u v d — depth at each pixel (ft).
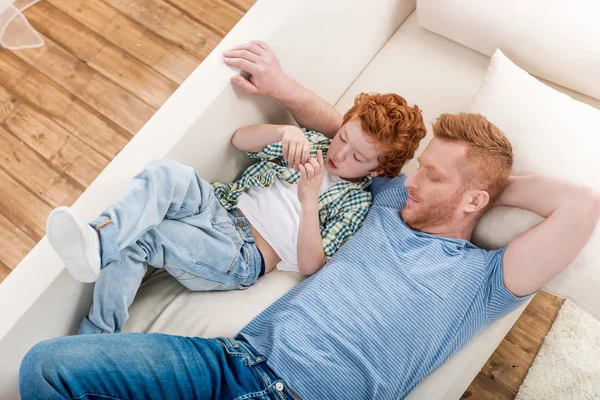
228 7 6.93
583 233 3.86
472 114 4.23
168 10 6.86
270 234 4.53
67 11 6.81
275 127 4.48
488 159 4.05
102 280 3.90
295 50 4.68
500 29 4.77
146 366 3.65
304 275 4.58
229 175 4.93
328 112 4.84
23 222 5.90
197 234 4.15
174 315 4.32
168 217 4.14
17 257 5.78
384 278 4.16
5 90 6.46
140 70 6.57
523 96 4.43
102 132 6.29
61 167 6.14
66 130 6.29
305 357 3.92
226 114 4.43
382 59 5.49
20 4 6.80
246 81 4.37
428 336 4.01
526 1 4.61
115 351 3.60
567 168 4.18
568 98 4.40
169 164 3.91
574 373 5.25
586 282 4.10
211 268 4.22
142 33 6.75
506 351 5.44
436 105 5.13
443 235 4.33
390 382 3.95
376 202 4.68
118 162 4.01
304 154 4.33
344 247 4.41
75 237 3.32
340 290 4.15
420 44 5.42
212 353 3.87
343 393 3.92
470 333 4.15
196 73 4.31
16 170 6.12
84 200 3.88
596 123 4.26
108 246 3.58
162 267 4.33
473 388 5.31
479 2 4.77
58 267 3.70
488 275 4.13
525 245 4.02
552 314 5.57
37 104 6.40
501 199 4.28
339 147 4.45
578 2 4.47
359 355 3.95
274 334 4.00
